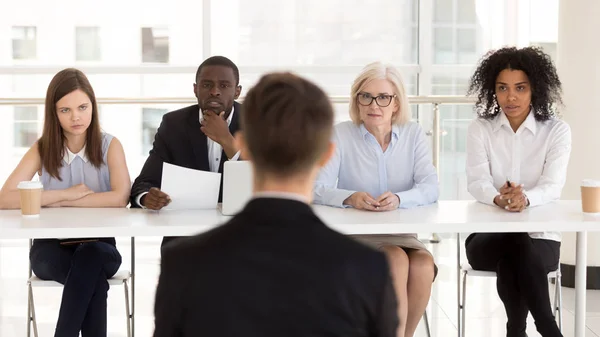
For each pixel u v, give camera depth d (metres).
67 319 2.57
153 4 6.06
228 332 1.06
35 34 6.02
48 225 2.44
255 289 1.06
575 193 4.30
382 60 6.18
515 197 2.70
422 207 2.82
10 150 5.71
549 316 2.69
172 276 1.09
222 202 2.87
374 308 1.09
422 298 2.71
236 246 1.08
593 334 3.49
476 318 3.86
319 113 1.13
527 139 3.09
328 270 1.07
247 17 6.11
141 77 6.09
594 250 4.27
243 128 1.15
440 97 4.45
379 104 2.91
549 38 5.55
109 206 2.86
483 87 3.14
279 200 1.11
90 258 2.66
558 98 3.12
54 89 2.89
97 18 6.04
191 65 6.10
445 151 5.66
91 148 2.96
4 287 4.42
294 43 6.15
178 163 3.06
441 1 6.06
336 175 2.99
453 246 5.35
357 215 2.62
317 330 1.07
